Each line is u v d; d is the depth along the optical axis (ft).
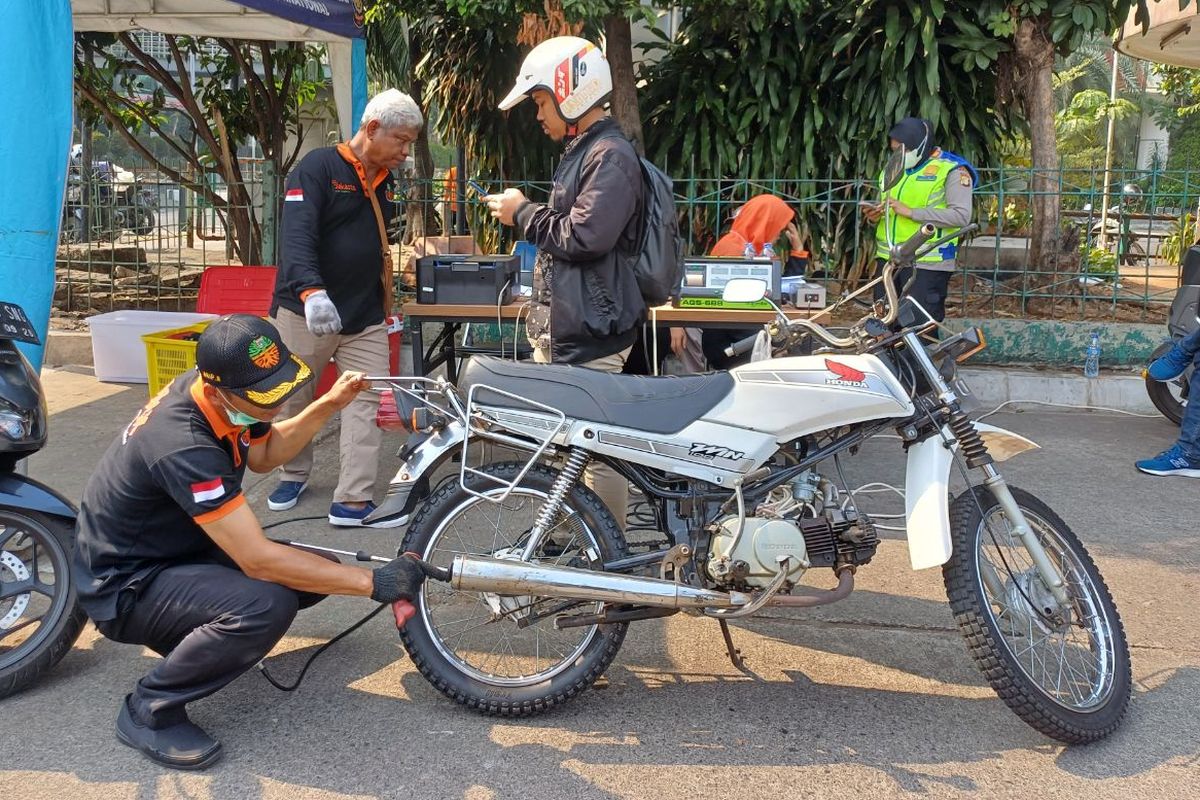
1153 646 11.78
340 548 14.40
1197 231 25.81
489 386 10.00
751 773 9.27
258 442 10.29
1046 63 25.43
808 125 25.98
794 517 9.91
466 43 27.76
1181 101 80.89
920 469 9.92
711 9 25.21
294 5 19.70
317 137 41.16
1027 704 9.35
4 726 9.79
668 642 11.77
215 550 10.07
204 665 9.23
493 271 15.78
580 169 11.35
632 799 8.86
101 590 9.41
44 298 12.87
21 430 10.36
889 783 9.14
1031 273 25.95
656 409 9.85
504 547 10.30
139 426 9.36
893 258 9.81
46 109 12.82
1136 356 23.95
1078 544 10.56
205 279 22.74
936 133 25.12
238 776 9.10
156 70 29.68
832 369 9.86
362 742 9.66
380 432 15.34
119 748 9.48
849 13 25.50
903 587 13.33
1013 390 23.22
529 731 9.90
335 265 14.83
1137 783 9.16
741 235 18.74
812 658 11.43
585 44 11.32
